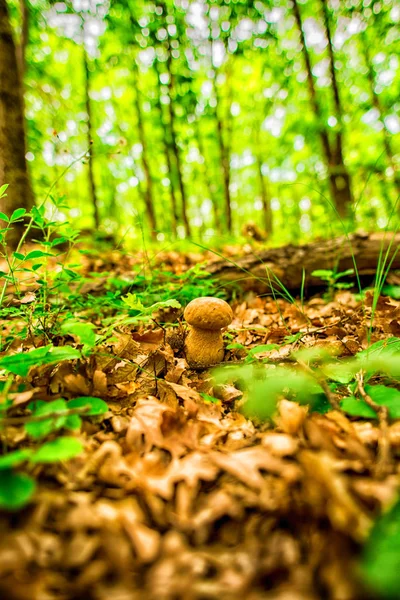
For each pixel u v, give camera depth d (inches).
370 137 399.9
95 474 46.0
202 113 438.3
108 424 58.6
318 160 453.4
